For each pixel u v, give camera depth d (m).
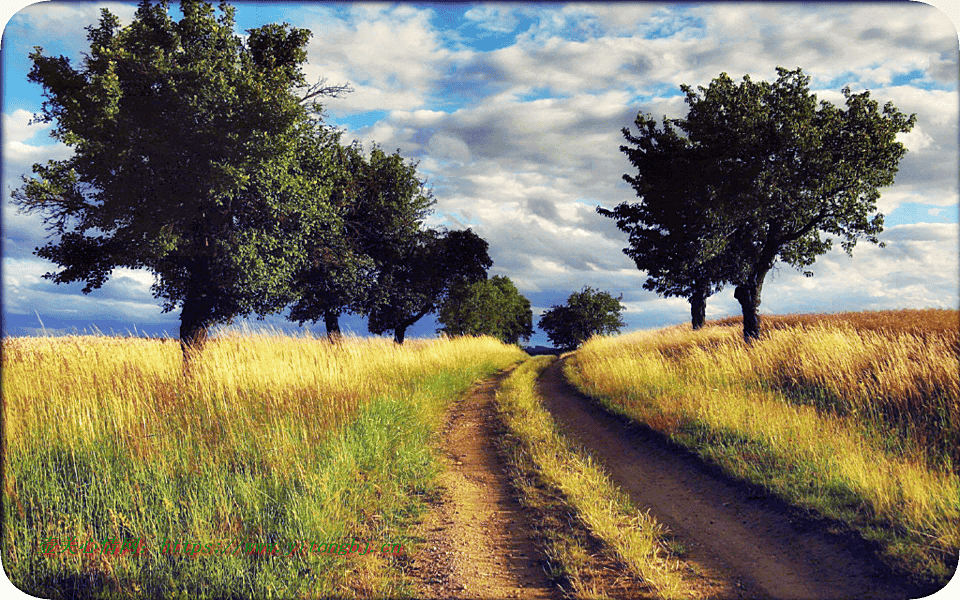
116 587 4.49
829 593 4.38
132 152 10.84
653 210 23.66
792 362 11.87
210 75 11.69
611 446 9.34
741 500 6.43
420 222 26.06
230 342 13.88
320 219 15.70
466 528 5.87
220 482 6.16
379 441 8.38
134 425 7.74
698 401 10.30
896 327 15.74
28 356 11.28
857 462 6.36
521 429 10.12
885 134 16.88
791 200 18.11
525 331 77.19
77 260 12.59
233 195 12.66
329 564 4.85
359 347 16.36
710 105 19.03
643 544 5.26
